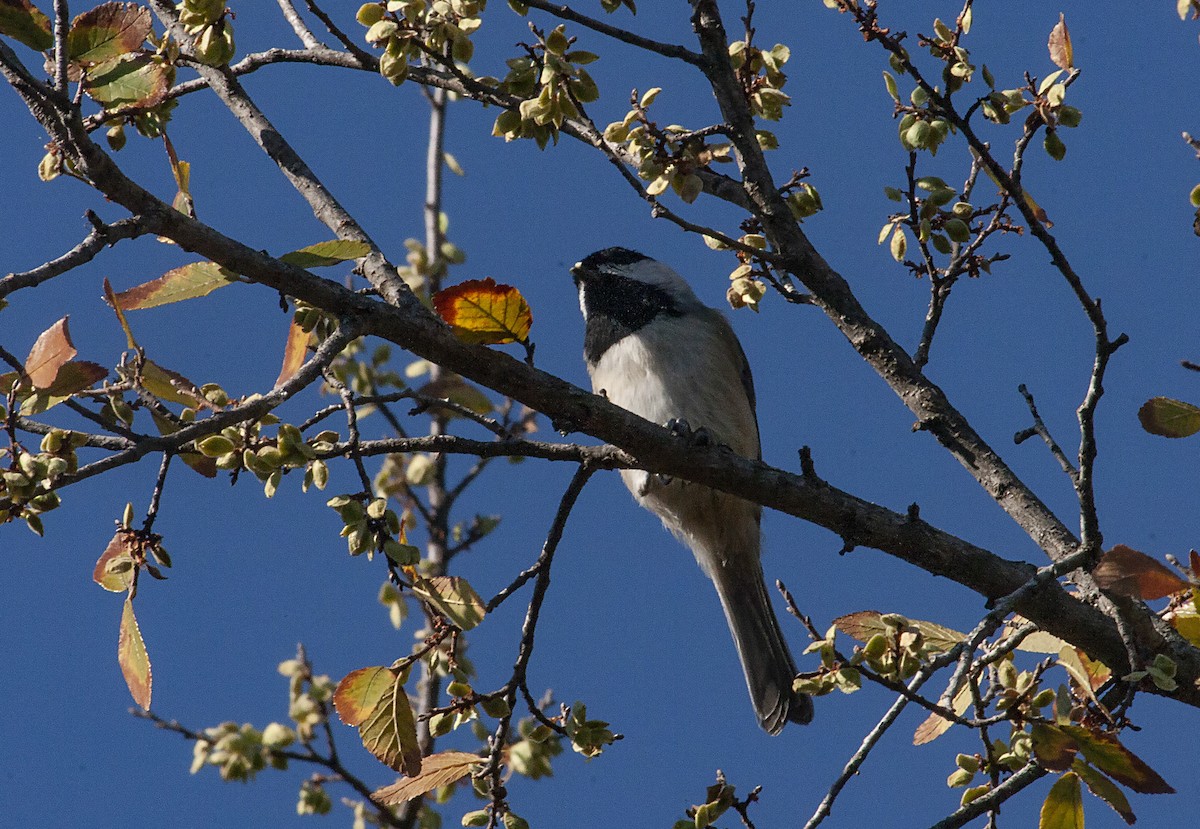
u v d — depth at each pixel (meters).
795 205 10.12
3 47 6.73
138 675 6.91
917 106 8.76
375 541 6.76
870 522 8.59
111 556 7.04
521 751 10.12
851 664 6.83
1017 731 7.19
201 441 6.70
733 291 10.18
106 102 7.13
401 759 7.40
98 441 6.57
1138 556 7.04
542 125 8.18
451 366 7.89
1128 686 7.59
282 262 7.34
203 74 10.09
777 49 9.92
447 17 7.83
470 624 7.29
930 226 9.27
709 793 7.56
